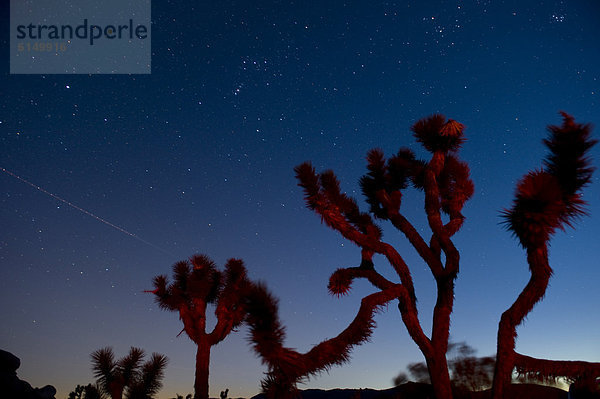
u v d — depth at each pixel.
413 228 7.21
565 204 5.32
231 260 10.39
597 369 5.09
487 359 6.96
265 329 4.06
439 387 5.97
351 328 5.03
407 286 6.56
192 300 10.23
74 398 10.20
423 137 7.45
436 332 6.28
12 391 7.50
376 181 7.86
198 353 9.58
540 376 5.31
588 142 5.38
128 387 9.69
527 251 5.42
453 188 7.84
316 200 6.98
